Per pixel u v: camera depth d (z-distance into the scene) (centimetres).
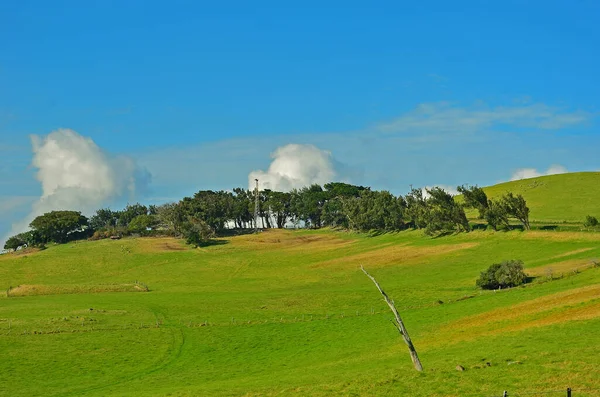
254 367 6519
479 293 9500
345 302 10506
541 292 8338
